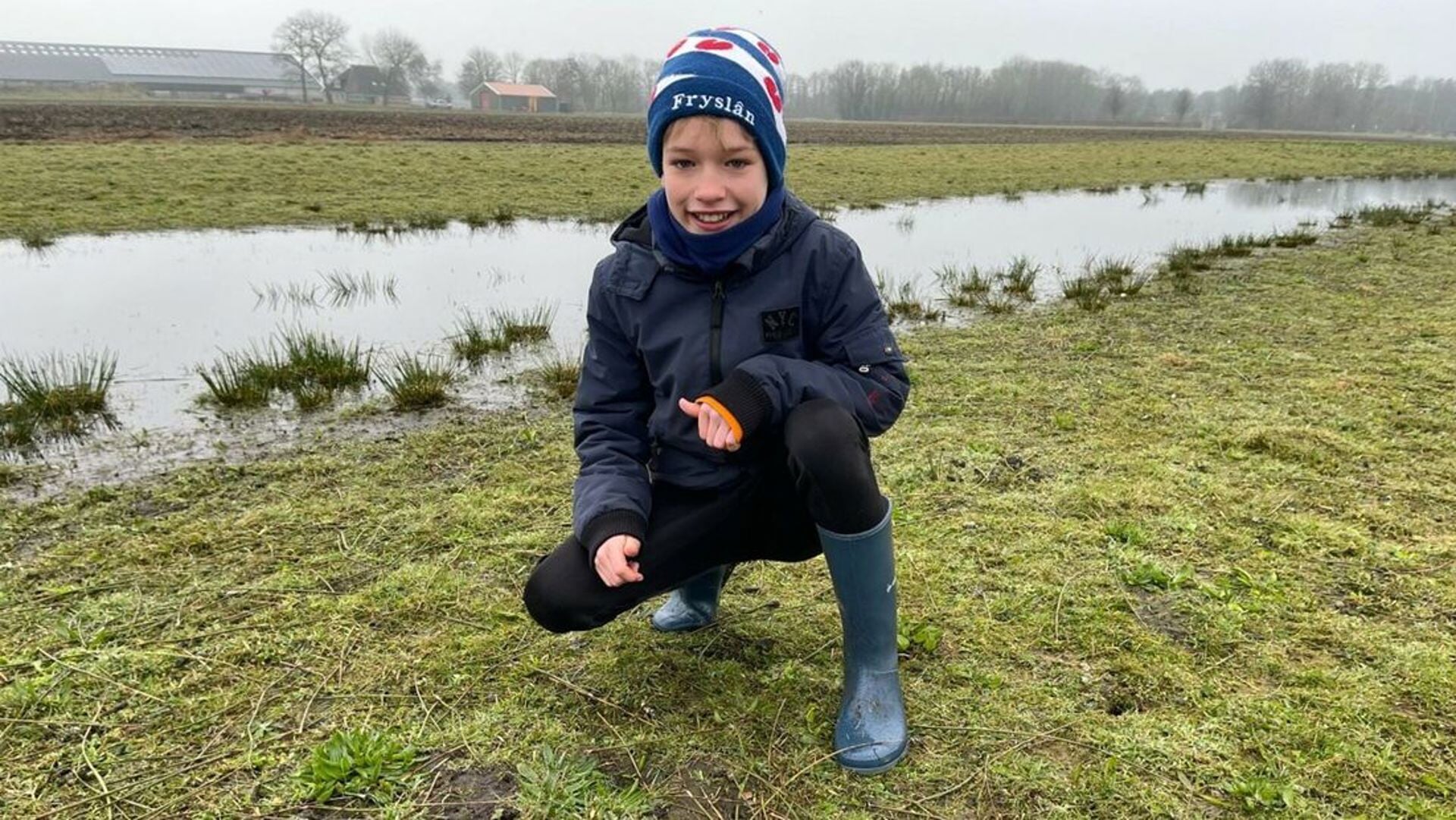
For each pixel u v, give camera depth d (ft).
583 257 29.25
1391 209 42.60
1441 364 15.24
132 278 24.31
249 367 15.85
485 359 17.34
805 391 5.37
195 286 23.52
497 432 12.79
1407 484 10.23
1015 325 19.74
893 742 5.84
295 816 5.47
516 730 6.22
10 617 7.66
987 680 6.70
